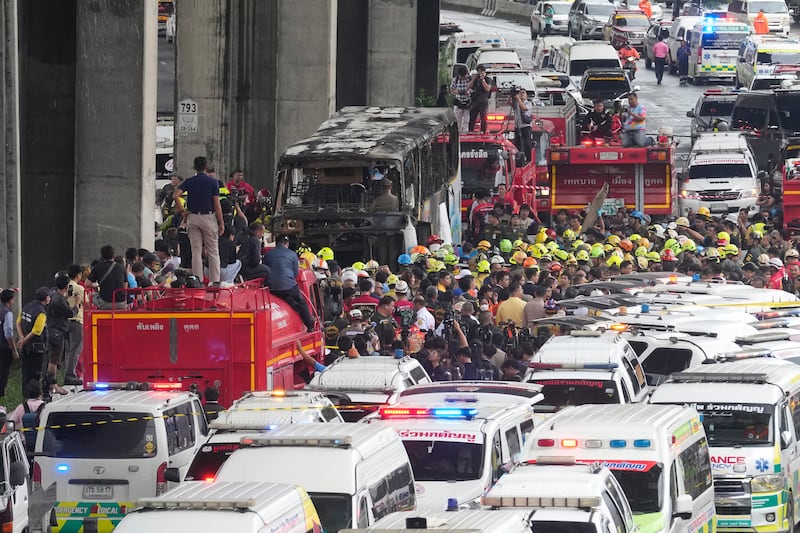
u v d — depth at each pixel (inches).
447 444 2143.2
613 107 6358.3
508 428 2209.6
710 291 3676.2
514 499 1769.2
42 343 2844.5
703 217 5275.6
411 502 1977.1
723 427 2539.4
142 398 2225.6
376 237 3897.6
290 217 3892.7
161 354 2568.9
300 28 5541.3
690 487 2203.5
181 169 5506.9
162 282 3139.8
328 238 3902.6
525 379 2657.5
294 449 1861.5
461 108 6151.6
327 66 5570.9
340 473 1825.8
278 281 2805.1
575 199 5502.0
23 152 3964.1
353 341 2800.2
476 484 2092.8
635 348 2984.7
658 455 2090.3
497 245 4586.6
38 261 4003.4
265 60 5551.2
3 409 2242.9
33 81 3954.2
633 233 4886.8
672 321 3090.6
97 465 2174.0
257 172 5580.7
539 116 6574.8
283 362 2682.1
